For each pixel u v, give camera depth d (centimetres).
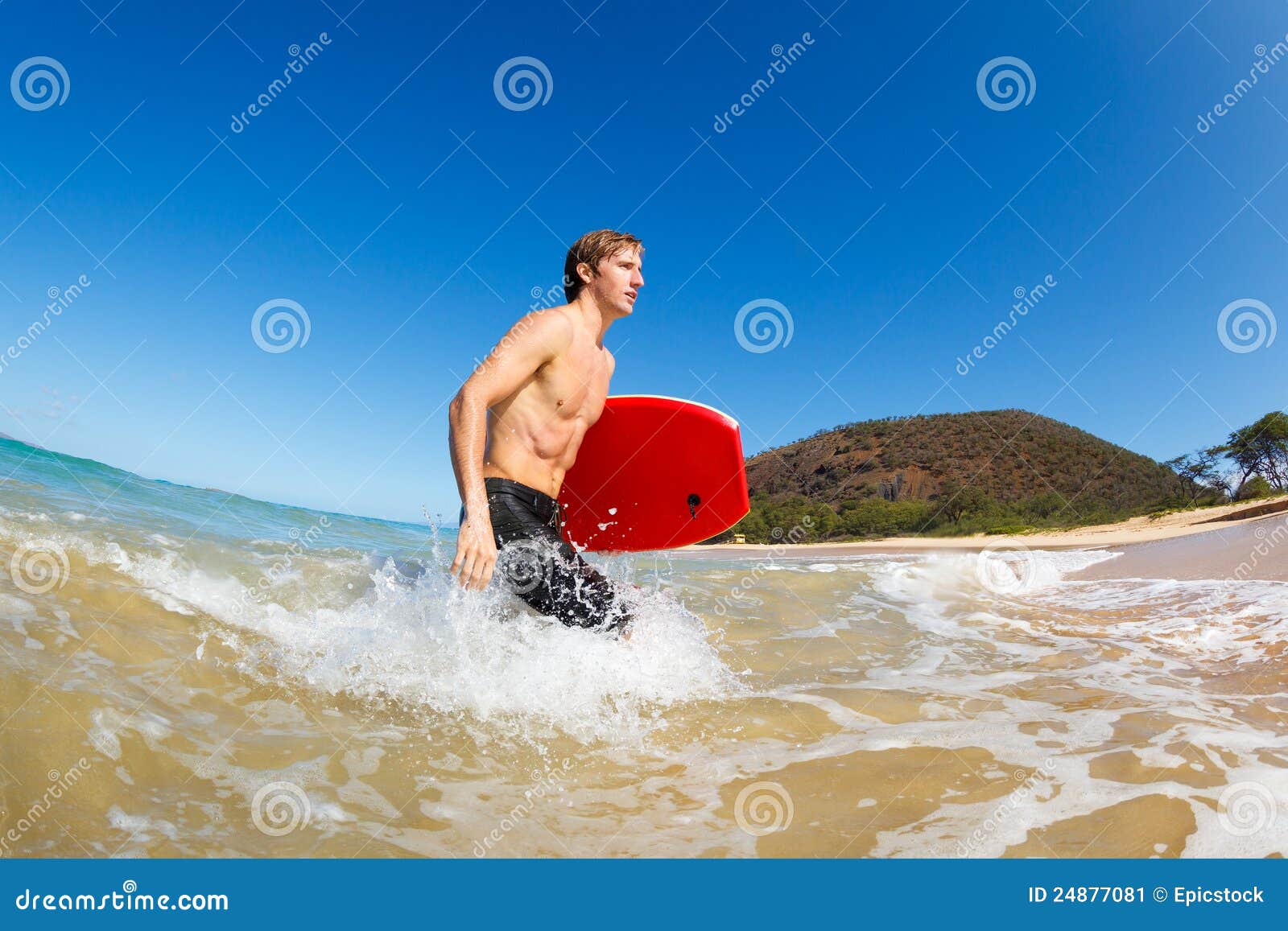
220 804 160
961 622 430
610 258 343
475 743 210
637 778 196
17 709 169
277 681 229
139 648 223
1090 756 207
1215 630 372
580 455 446
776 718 245
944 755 212
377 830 159
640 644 307
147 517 427
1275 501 1773
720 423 432
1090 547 1306
